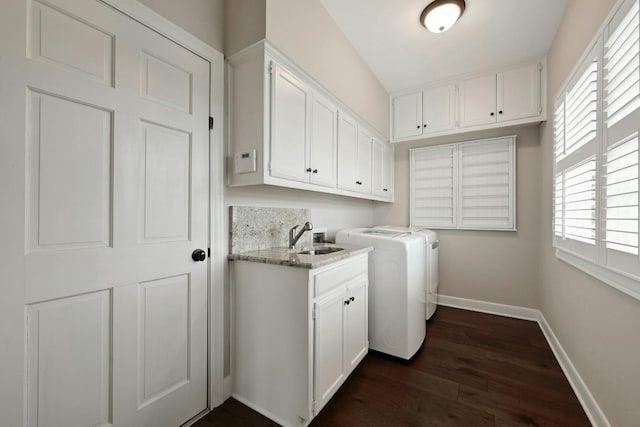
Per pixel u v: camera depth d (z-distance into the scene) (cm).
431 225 327
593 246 137
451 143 315
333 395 157
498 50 241
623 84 110
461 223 310
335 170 209
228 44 155
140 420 120
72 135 100
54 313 97
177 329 134
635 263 102
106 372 110
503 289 292
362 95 252
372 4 187
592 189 138
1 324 86
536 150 275
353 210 314
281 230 199
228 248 160
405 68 271
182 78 136
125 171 115
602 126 127
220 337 154
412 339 202
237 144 155
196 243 142
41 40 93
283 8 150
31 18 91
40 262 93
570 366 173
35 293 92
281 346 142
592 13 145
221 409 151
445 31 215
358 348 182
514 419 142
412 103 318
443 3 182
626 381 112
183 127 136
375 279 209
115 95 111
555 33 216
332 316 152
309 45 173
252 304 153
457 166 312
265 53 142
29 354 91
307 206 231
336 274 157
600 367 134
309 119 176
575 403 153
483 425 138
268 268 146
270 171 145
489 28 211
